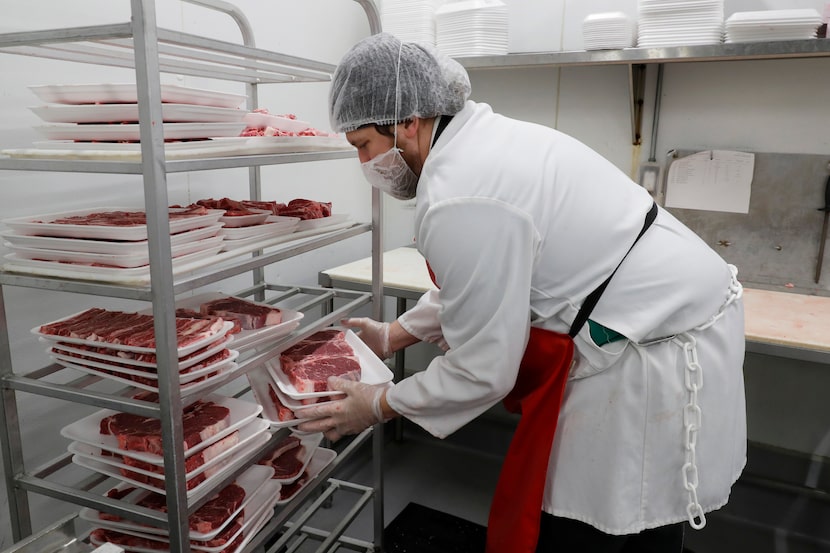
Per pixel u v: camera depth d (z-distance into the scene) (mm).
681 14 2020
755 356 2438
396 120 1156
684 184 2420
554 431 1229
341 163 2701
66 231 1071
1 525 1433
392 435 2889
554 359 1224
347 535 2100
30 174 1405
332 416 1330
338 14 2574
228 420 1205
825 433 2381
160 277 934
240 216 1335
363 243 2973
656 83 2406
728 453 1294
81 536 1331
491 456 2715
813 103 2195
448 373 1230
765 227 2316
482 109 1229
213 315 1406
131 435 1118
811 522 2240
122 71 1624
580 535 1275
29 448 1465
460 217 1097
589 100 2562
